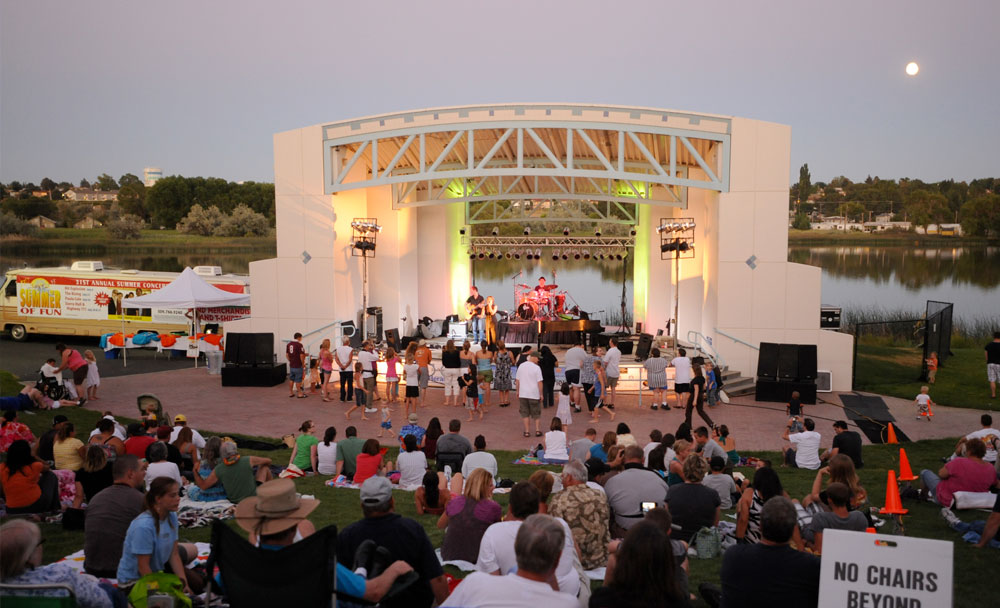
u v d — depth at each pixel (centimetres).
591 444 1143
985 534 805
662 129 2117
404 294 2786
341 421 1797
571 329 2678
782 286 2125
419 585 530
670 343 2545
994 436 1195
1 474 888
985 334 3812
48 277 2973
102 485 869
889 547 449
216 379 2312
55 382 1848
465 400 1877
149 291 2862
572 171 2145
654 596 407
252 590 449
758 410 1911
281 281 2331
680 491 759
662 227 2344
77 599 466
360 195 2488
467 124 2167
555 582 489
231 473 945
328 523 895
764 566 480
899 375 2328
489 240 3136
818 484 859
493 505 743
